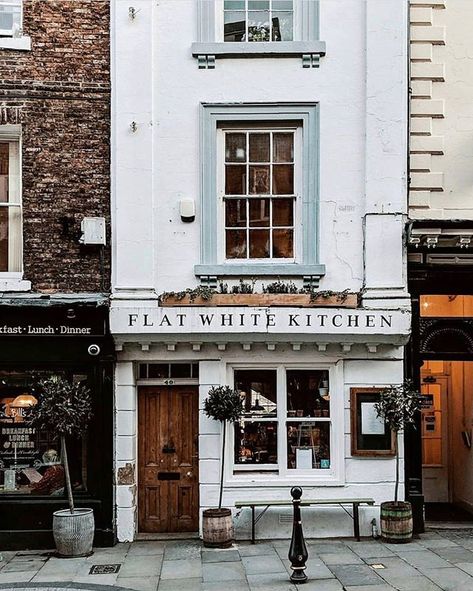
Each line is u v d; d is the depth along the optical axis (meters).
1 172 10.74
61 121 10.59
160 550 9.65
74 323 10.12
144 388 10.80
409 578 8.13
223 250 10.74
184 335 10.25
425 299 10.95
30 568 8.88
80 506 10.11
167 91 10.66
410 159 10.78
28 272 10.47
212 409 9.75
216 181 10.68
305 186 10.62
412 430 10.52
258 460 10.61
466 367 12.10
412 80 10.84
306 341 10.34
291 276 10.53
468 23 10.92
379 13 10.63
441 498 12.71
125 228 10.48
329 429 10.62
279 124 10.74
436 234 10.31
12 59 10.55
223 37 10.92
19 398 10.41
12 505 10.09
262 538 10.22
